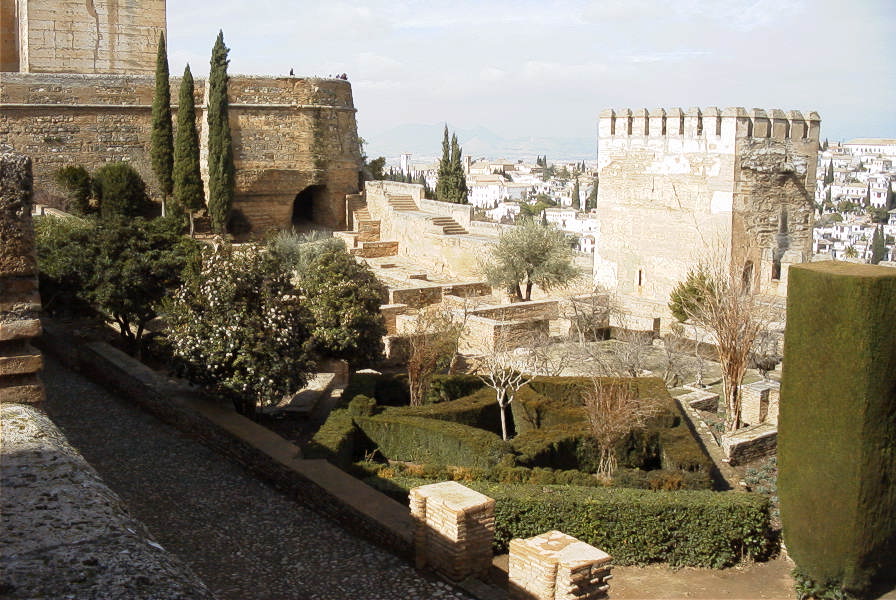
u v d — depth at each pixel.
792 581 15.55
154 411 22.16
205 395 21.53
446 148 68.75
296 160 55.03
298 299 23.14
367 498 15.46
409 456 20.19
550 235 38.53
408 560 13.98
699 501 15.91
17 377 10.99
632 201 38.16
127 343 28.72
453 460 19.44
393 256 52.38
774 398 24.03
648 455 20.17
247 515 15.84
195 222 50.56
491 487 16.28
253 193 53.62
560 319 34.97
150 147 52.19
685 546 15.77
